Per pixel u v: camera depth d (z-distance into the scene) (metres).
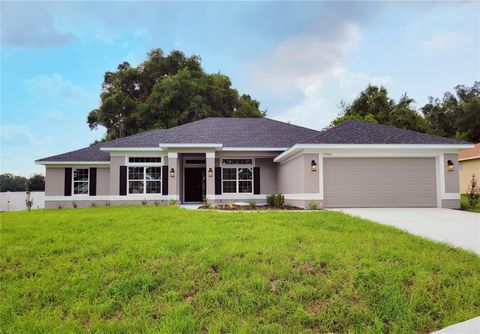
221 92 40.06
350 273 4.80
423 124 35.59
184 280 4.71
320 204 13.91
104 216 10.52
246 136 19.83
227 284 4.52
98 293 4.47
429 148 14.13
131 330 3.63
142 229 7.92
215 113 38.00
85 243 6.53
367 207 14.20
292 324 3.75
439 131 43.00
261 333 3.56
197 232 7.47
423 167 14.45
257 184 19.30
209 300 4.20
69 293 4.48
